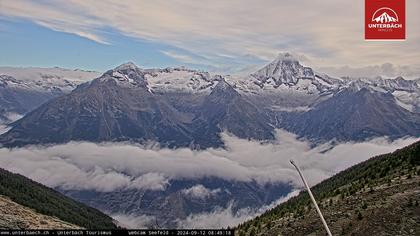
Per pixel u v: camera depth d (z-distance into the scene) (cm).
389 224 6141
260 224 7875
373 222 6244
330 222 6631
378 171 8938
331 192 8806
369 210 6538
